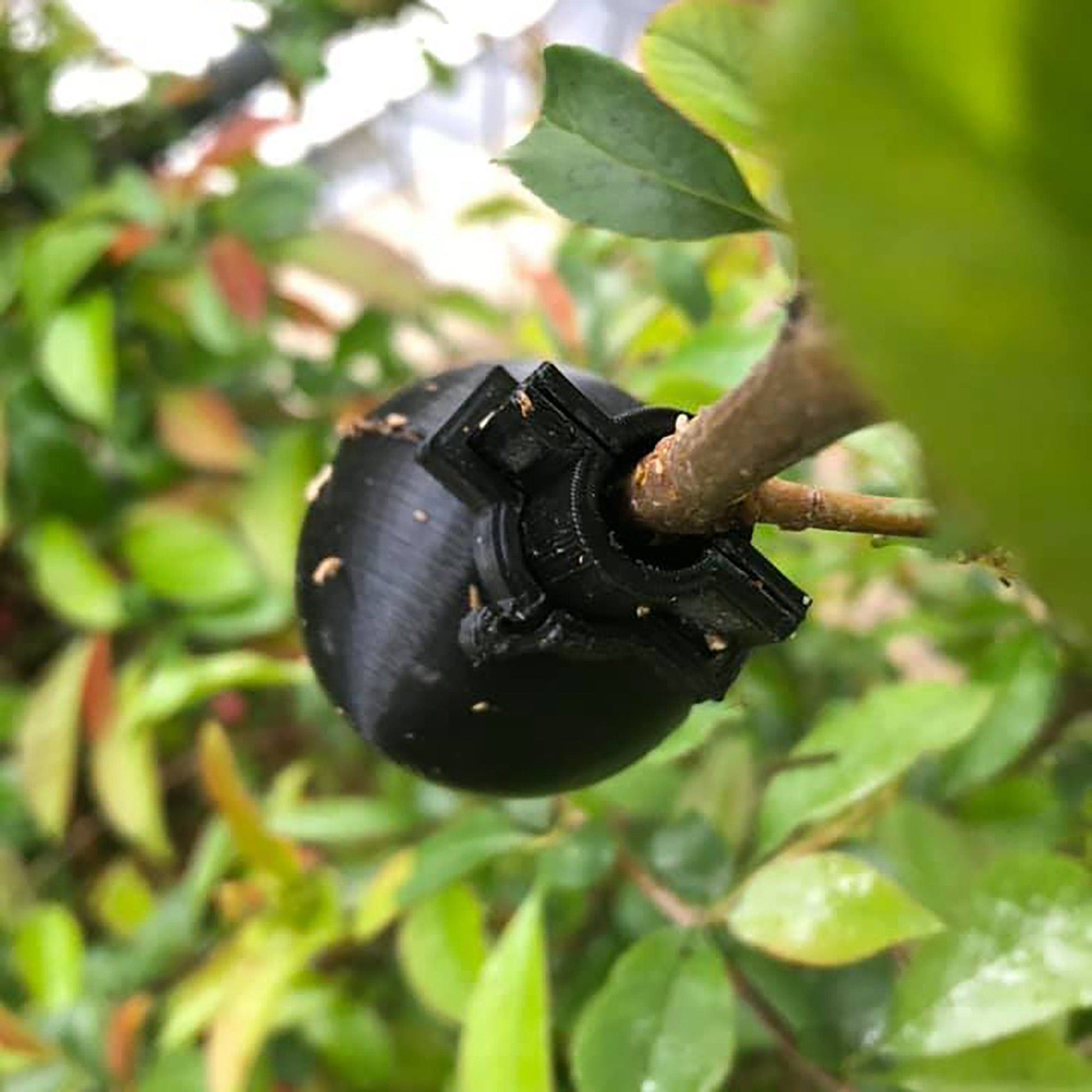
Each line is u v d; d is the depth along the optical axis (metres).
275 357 0.46
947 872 0.23
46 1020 0.33
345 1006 0.31
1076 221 0.05
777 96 0.05
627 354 0.33
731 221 0.14
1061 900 0.19
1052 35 0.05
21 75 0.47
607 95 0.14
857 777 0.21
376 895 0.28
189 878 0.37
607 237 0.34
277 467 0.41
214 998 0.29
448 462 0.12
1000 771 0.25
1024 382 0.05
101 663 0.39
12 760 0.44
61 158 0.47
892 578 0.33
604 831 0.23
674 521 0.11
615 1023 0.19
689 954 0.20
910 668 0.39
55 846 0.44
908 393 0.05
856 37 0.05
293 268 0.46
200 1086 0.30
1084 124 0.05
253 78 0.52
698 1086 0.19
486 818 0.24
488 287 0.58
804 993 0.23
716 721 0.19
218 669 0.35
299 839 0.31
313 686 0.35
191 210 0.43
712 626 0.12
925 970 0.20
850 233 0.05
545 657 0.13
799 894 0.19
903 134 0.05
